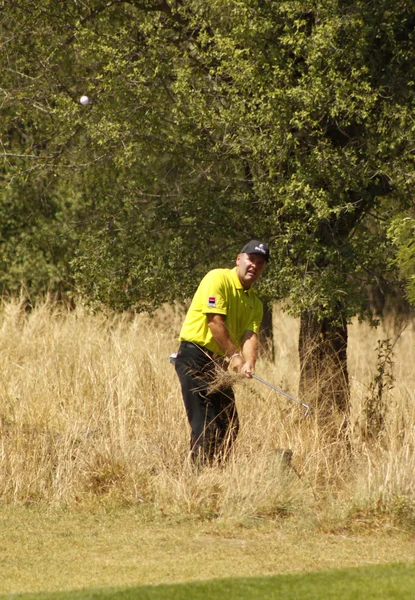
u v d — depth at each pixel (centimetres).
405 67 2925
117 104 3041
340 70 2852
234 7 2842
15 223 5653
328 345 3111
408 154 2798
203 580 1755
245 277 2628
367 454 2689
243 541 2152
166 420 2941
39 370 3603
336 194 2861
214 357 2653
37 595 1638
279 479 2527
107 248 3200
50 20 3244
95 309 3359
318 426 2881
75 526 2280
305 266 2900
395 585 1692
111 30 3234
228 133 2920
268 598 1597
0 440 2783
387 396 3222
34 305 5666
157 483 2533
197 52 3061
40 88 3384
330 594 1623
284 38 2738
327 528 2269
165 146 3164
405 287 3066
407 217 2800
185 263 3148
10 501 2534
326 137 2903
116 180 3450
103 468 2622
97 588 1691
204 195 3141
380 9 2839
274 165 2848
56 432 2964
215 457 2611
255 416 2916
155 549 2061
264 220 3006
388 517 2316
